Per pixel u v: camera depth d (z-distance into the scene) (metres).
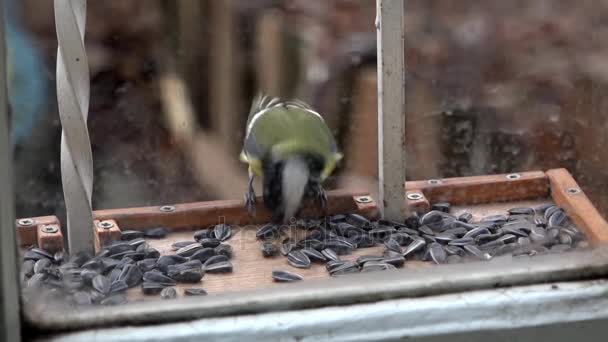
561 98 1.40
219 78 1.55
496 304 0.80
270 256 1.07
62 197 1.19
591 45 1.53
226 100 1.54
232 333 0.77
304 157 1.18
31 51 1.38
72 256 1.03
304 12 1.62
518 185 1.13
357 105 1.46
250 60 1.57
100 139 1.45
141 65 1.56
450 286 0.81
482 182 1.13
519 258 0.86
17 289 0.71
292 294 0.80
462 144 1.38
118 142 1.45
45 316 0.75
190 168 1.41
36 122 1.29
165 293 1.01
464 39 1.57
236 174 1.41
